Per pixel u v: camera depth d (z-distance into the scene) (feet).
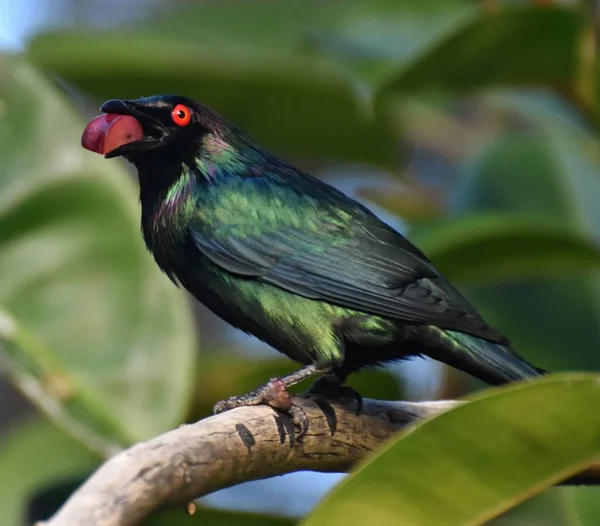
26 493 39.42
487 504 21.71
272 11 47.44
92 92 45.98
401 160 50.70
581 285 41.93
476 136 59.26
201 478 23.17
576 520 35.29
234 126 36.14
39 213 37.45
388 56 45.42
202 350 54.90
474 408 20.74
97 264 37.14
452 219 39.14
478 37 34.78
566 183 45.27
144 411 35.47
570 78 37.42
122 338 36.35
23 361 36.14
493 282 42.06
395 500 21.16
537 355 40.29
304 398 28.32
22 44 43.50
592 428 21.36
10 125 38.27
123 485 20.45
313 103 46.26
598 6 35.01
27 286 36.91
